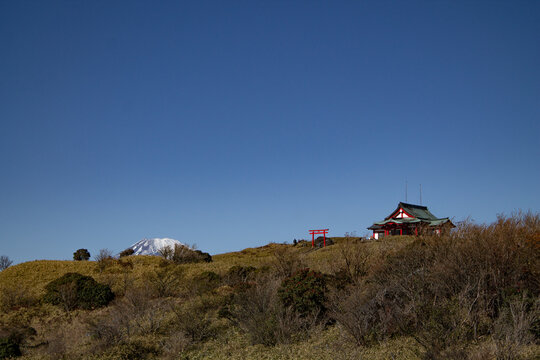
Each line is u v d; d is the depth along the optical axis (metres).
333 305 13.02
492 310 10.14
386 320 10.70
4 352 15.14
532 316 8.81
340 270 17.06
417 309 10.37
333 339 11.52
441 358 8.58
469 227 13.33
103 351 13.45
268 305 14.26
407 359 9.08
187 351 12.93
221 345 13.03
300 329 12.90
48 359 14.16
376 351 9.88
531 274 10.95
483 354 8.20
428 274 11.96
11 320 20.53
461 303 10.13
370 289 13.01
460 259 11.48
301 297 13.68
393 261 14.29
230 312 15.45
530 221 12.90
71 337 16.36
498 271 10.81
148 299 19.83
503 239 11.64
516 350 8.02
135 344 13.63
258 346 12.21
